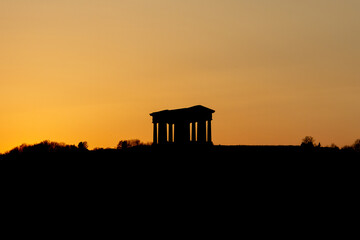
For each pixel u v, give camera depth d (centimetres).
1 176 15875
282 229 11306
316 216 11931
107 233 11412
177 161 16200
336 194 13188
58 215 12481
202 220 11869
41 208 13000
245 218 11900
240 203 12762
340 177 14400
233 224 11588
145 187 14100
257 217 11938
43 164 17000
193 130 18325
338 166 15362
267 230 11281
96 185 14538
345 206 12462
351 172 14788
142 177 14925
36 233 11544
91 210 12744
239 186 13875
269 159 16188
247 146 18450
